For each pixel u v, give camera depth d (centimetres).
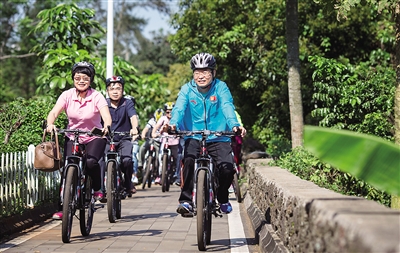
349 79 1463
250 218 1010
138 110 2220
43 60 1734
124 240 833
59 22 1773
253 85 2116
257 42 2141
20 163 1005
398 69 927
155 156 1814
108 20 1747
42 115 1263
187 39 2264
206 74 776
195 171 756
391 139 1291
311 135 374
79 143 841
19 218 942
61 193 824
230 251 754
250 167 1295
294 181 739
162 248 771
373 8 1945
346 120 1477
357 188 1145
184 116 805
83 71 875
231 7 2192
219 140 794
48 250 754
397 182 368
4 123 1212
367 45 2019
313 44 1991
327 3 963
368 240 295
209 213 770
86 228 862
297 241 523
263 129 2086
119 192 1038
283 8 2070
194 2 2255
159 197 1464
